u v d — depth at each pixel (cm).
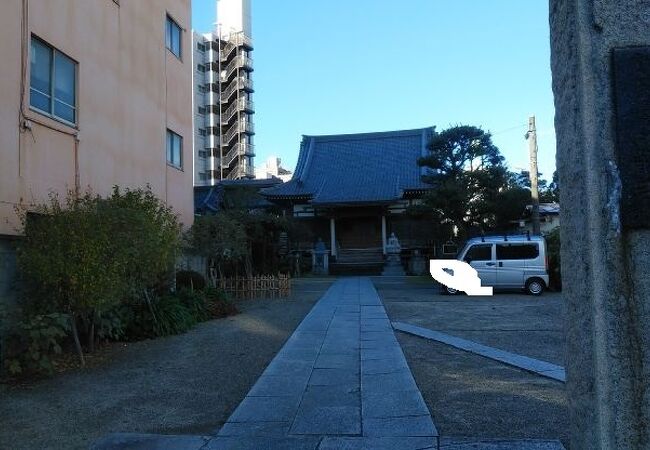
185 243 1627
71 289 831
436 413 585
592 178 258
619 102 255
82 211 891
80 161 1159
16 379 773
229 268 2498
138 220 930
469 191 2531
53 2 1077
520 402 616
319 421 563
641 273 249
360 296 1930
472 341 1007
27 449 505
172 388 721
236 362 873
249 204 3391
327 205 3800
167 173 1684
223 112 6606
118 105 1351
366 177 4150
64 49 1112
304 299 1884
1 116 916
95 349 989
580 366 274
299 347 975
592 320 255
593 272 254
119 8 1369
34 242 855
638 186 250
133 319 1098
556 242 2128
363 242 4084
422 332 1112
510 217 2633
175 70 1775
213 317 1395
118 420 590
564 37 284
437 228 2939
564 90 287
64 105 1120
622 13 261
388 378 736
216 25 6744
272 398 652
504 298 1844
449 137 2639
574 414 285
